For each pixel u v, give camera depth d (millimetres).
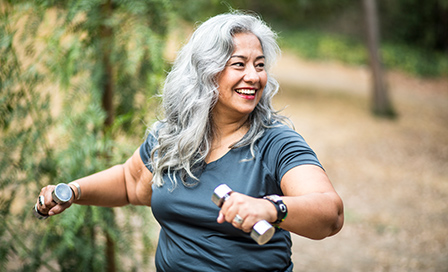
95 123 2350
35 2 2287
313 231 1207
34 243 2451
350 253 5672
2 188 2395
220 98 1440
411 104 13883
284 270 1474
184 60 1503
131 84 2680
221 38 1405
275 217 1132
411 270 5324
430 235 6320
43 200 1538
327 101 12555
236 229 1383
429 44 20156
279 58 1557
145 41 2455
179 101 1481
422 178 8625
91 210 2398
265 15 11266
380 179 8312
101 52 2490
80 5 2248
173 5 2617
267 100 1514
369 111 12297
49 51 2373
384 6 19875
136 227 2641
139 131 2637
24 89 2395
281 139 1411
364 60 17438
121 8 2422
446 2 15867
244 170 1415
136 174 1728
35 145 2406
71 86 2455
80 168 2328
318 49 17266
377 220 6707
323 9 12352
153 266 3598
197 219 1424
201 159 1455
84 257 2447
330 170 8391
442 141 10992
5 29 2324
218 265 1410
